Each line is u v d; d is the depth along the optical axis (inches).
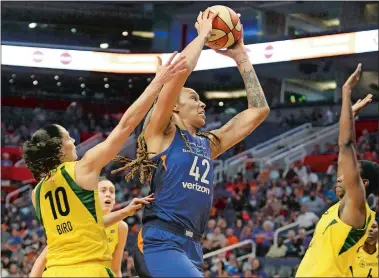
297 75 1116.5
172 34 1123.3
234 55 216.1
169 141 189.8
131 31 1140.5
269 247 645.3
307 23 1076.5
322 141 990.4
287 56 959.6
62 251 173.0
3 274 654.5
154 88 172.6
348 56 997.8
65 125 1130.7
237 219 717.3
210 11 207.9
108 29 1142.3
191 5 1046.4
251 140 1078.4
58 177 175.0
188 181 186.5
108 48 1153.4
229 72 1122.7
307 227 677.3
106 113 1231.5
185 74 183.6
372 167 195.5
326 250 180.9
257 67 1077.1
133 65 1029.2
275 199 749.9
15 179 901.8
